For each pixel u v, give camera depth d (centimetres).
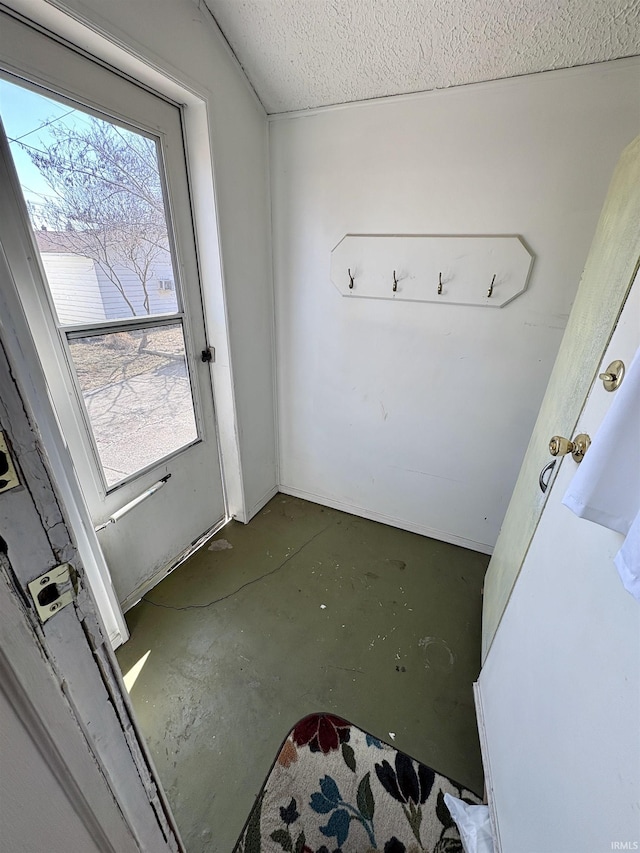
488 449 172
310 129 151
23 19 84
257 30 121
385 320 169
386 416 188
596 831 50
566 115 117
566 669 67
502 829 83
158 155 126
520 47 109
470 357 159
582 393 82
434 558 186
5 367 30
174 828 69
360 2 106
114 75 106
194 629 146
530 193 129
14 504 33
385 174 146
